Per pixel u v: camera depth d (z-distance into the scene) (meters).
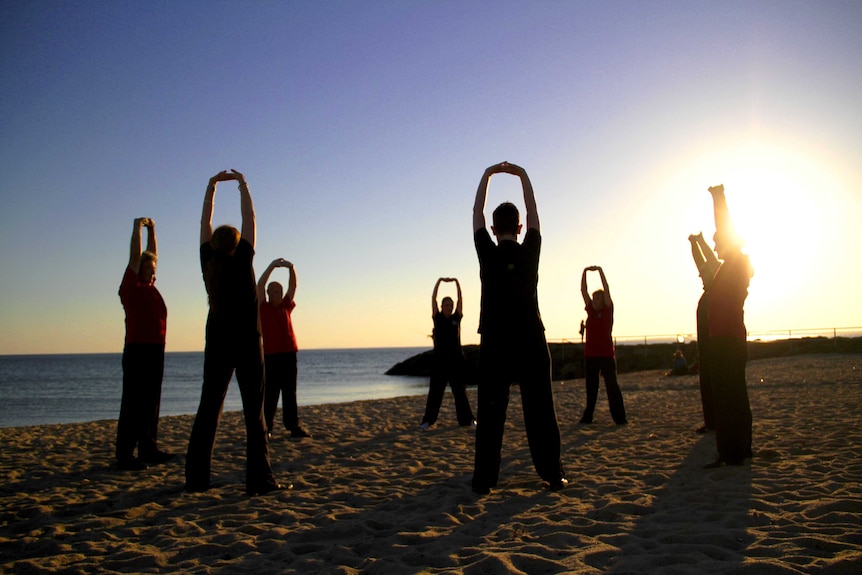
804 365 23.11
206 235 5.09
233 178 5.15
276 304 8.43
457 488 5.02
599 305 9.13
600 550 3.22
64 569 3.33
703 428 7.70
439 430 9.05
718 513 3.83
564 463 5.99
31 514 4.57
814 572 2.77
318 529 3.90
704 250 7.04
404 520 4.12
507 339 4.69
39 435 9.25
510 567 3.02
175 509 4.58
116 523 4.24
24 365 118.94
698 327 7.71
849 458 5.35
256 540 3.79
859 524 3.49
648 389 17.12
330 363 114.44
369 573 3.13
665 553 3.14
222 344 4.91
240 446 7.70
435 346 9.53
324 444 7.75
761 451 5.73
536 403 4.79
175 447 7.86
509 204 4.79
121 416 6.28
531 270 4.70
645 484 4.85
